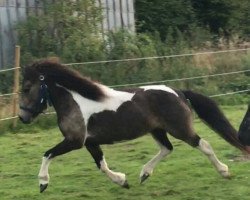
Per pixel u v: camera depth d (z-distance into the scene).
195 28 20.55
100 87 7.85
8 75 14.02
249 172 8.84
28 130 12.73
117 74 14.71
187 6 22.72
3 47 15.41
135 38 16.69
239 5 23.97
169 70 15.62
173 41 18.94
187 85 15.61
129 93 7.94
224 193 7.84
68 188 8.32
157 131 8.27
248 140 7.52
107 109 7.79
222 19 23.91
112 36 16.31
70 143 7.68
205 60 16.69
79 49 15.37
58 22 15.77
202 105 8.13
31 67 7.89
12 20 15.62
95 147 8.00
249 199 7.54
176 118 7.95
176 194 7.88
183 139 8.05
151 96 7.95
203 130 12.47
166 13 22.41
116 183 8.09
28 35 15.54
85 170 9.38
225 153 10.14
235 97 15.92
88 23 16.08
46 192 8.14
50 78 7.84
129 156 10.30
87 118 7.74
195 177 8.72
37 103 7.88
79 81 7.77
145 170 8.30
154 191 8.05
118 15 18.75
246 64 17.16
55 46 15.55
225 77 16.66
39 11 16.23
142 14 22.09
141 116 7.87
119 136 7.88
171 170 9.11
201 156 10.02
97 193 8.07
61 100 7.80
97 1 17.39
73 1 16.00
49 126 13.10
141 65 15.29
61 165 9.74
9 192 8.20
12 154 10.66
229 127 8.07
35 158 10.36
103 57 15.55
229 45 19.22
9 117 12.74
